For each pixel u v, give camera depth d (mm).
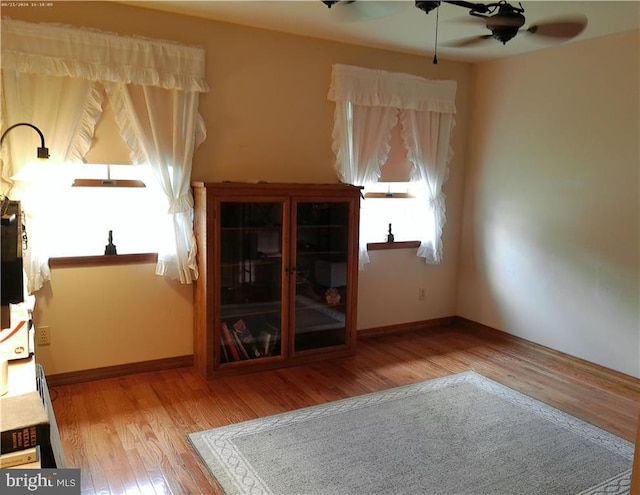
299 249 3652
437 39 3721
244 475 2354
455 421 2902
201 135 3436
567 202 3822
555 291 3953
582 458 2541
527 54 4035
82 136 3086
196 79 3320
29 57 2859
